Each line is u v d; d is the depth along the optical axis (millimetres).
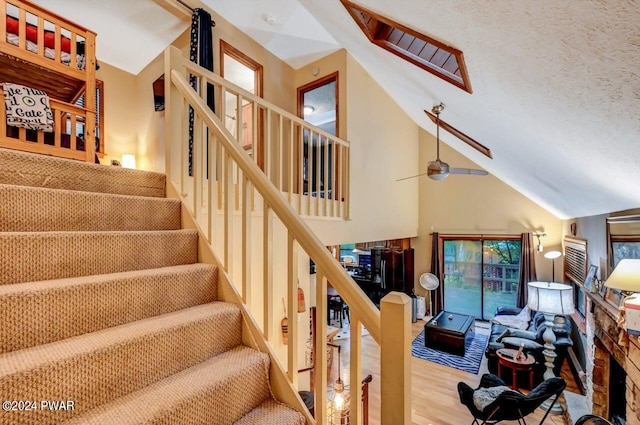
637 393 2059
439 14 1132
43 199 1337
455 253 7031
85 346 980
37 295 999
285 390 1244
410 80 2547
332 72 4102
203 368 1186
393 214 5492
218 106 2107
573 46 846
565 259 5371
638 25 638
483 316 6711
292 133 2773
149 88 3908
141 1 2941
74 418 895
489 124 2252
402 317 858
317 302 1117
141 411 921
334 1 1927
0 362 863
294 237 1198
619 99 996
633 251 2336
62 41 2574
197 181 1780
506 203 6391
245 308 1436
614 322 2520
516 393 2658
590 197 2777
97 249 1329
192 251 1706
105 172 1739
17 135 2189
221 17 3436
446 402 3760
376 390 4012
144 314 1269
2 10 2162
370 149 4582
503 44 1053
